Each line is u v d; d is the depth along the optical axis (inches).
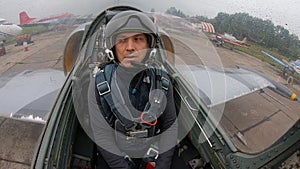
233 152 124.3
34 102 271.4
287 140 117.2
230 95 253.8
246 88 282.5
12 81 327.6
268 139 266.2
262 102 331.6
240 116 295.3
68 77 161.3
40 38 700.0
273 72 452.1
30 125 256.4
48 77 332.8
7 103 273.4
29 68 465.1
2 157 225.3
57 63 489.1
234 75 316.5
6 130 247.3
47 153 101.3
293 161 114.3
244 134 268.4
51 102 273.9
